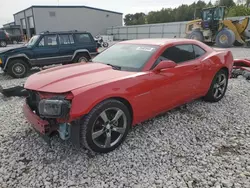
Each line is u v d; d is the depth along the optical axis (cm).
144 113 320
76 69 322
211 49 450
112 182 235
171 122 373
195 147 301
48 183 233
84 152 286
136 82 296
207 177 243
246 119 390
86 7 3750
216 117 396
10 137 327
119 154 283
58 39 873
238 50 1451
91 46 946
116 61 354
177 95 366
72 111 242
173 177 243
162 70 328
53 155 280
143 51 350
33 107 302
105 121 275
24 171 252
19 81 758
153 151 290
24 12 3747
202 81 412
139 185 231
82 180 238
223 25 1631
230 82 630
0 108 452
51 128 263
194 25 1850
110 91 268
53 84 270
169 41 374
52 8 3512
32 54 825
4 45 2605
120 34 3950
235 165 263
